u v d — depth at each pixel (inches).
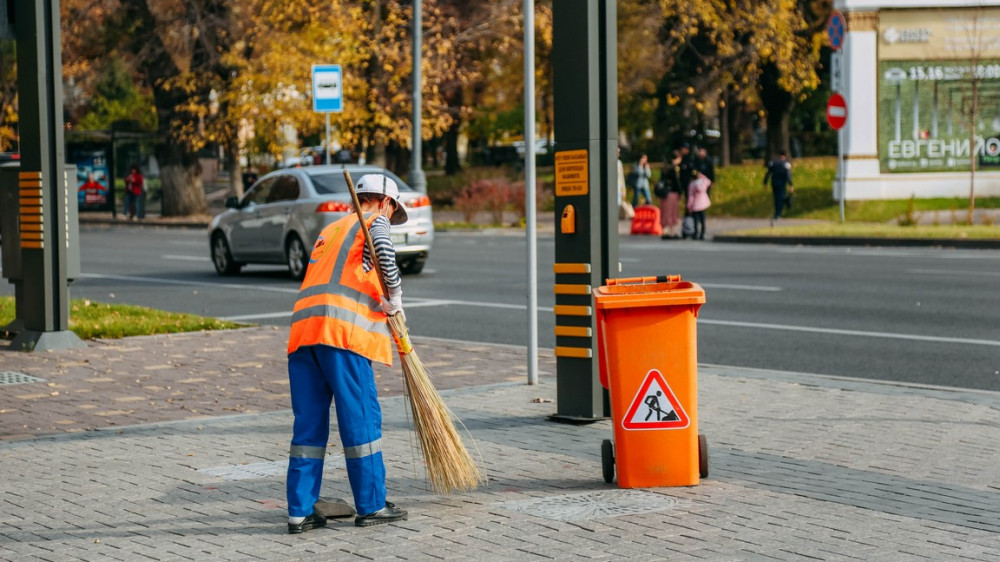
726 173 2023.9
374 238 307.6
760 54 1989.4
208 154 3447.3
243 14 1940.2
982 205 1706.4
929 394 479.2
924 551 277.9
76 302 816.3
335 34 1875.0
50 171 633.0
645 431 339.6
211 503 335.3
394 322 313.6
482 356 596.7
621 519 309.4
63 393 518.6
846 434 407.5
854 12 1723.7
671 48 2050.9
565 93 427.8
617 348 339.3
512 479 356.2
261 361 595.2
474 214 1753.2
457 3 2006.6
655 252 1241.4
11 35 630.5
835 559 272.8
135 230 1894.7
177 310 826.2
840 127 1537.9
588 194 425.7
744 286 895.7
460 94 2452.0
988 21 1722.4
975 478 346.9
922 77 1739.7
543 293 885.8
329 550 290.2
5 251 658.2
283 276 1077.8
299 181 1031.6
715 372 536.4
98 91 2834.6
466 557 281.3
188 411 477.1
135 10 1966.0
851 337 653.9
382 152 2034.9
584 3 422.3
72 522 318.7
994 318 713.0
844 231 1352.1
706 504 322.0
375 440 310.0
